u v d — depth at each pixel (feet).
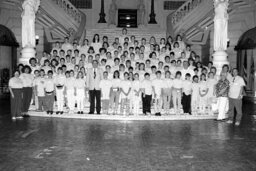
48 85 38.19
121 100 38.45
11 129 30.17
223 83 36.63
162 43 49.78
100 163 19.93
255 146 24.70
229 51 64.03
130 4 83.25
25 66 38.40
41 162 20.01
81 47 48.85
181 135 28.43
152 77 39.96
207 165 19.84
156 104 38.42
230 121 35.63
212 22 64.69
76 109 40.57
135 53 45.24
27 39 44.34
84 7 81.87
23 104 38.17
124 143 25.09
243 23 61.57
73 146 23.97
